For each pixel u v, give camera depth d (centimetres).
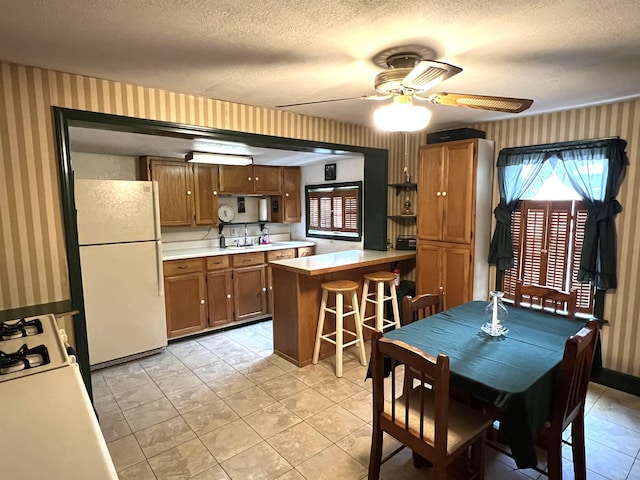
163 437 239
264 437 238
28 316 202
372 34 169
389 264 418
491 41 176
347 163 482
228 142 300
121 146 375
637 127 279
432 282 381
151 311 364
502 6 142
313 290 345
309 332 346
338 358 318
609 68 214
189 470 209
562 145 314
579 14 149
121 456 221
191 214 460
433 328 227
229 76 227
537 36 170
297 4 141
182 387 305
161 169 434
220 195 507
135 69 215
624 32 166
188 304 414
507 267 356
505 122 355
